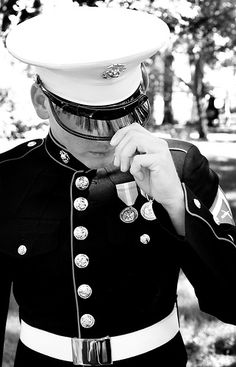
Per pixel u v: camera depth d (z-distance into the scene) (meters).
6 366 3.30
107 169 1.62
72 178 1.61
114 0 4.17
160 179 1.40
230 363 3.34
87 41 1.42
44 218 1.59
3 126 4.01
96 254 1.55
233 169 10.27
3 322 1.71
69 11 1.52
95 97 1.44
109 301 1.54
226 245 1.48
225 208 1.63
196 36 6.27
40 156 1.67
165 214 1.45
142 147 1.38
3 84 3.94
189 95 19.89
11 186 1.65
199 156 1.66
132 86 1.48
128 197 1.56
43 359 1.58
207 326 3.73
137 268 1.55
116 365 1.54
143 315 1.55
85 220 1.57
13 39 1.49
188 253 1.46
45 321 1.58
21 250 1.58
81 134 1.45
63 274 1.56
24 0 4.11
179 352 1.61
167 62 11.65
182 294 4.20
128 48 1.41
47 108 1.54
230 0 6.33
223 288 1.49
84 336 1.55
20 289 1.62
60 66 1.40
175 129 17.55
